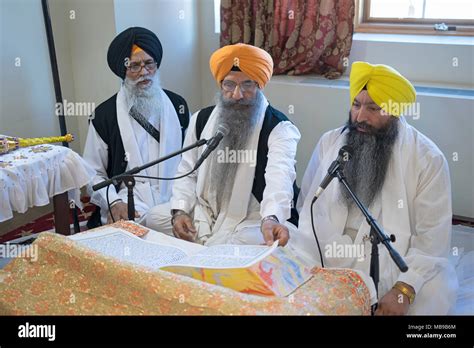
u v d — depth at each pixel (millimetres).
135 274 1543
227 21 4328
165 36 4223
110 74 3945
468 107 3516
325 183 2064
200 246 2094
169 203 2982
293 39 4184
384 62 4102
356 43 4152
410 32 4223
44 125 3975
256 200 2812
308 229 2484
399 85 2324
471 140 3564
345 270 1780
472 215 3670
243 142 2734
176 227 2695
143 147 3221
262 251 1844
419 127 3682
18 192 2529
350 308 1641
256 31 4266
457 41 3953
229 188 2766
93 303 1590
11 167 2520
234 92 2688
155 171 3223
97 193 3098
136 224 2225
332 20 4074
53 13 3855
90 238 2084
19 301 1668
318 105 3928
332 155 2525
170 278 1521
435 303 2156
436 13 4180
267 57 2732
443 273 2209
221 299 1463
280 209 2486
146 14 4008
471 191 3637
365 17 4363
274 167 2650
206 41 4641
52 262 1697
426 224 2324
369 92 2340
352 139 2436
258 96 2764
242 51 2656
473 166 3598
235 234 2688
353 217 2455
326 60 4219
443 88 3812
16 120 3764
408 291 2123
